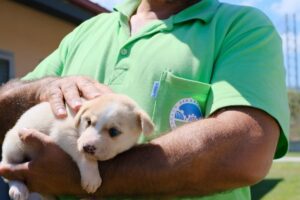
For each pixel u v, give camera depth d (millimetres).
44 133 2088
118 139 1938
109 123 1915
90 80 2318
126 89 2469
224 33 2432
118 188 2010
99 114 1923
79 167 1996
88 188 1972
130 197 2037
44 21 8031
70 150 2008
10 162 2182
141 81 2432
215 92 2256
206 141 2006
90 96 2115
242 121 2092
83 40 2920
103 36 2781
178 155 1990
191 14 2559
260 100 2164
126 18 2766
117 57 2590
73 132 2018
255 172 2035
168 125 2328
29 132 2066
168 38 2498
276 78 2314
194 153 1986
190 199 2207
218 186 2021
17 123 2295
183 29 2516
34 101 2537
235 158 2002
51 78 2633
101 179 1999
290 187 12070
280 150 2275
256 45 2352
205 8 2586
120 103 1970
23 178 2113
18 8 7414
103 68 2623
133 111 1978
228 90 2211
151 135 2145
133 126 1971
